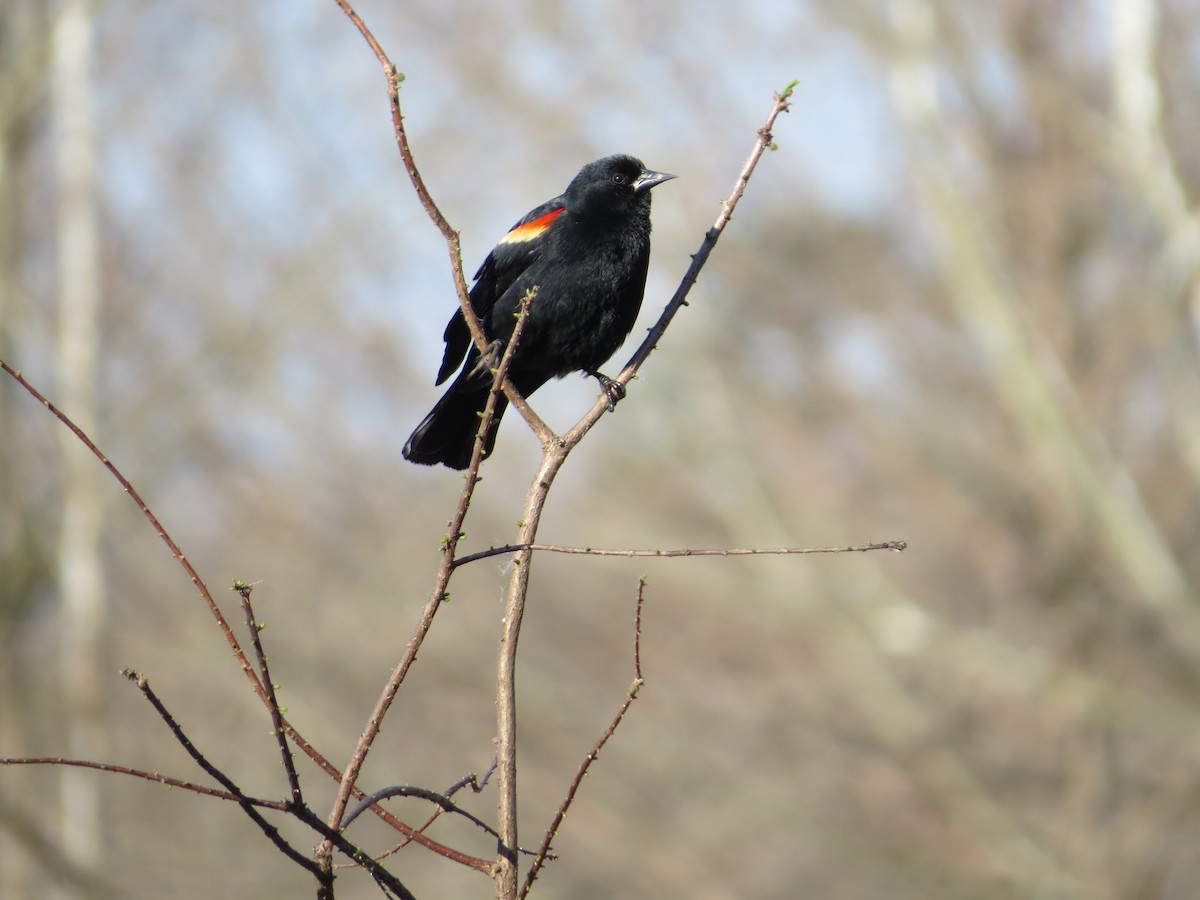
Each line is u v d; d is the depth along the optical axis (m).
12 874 12.48
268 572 18.78
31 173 15.59
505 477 22.16
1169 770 16.92
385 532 19.56
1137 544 16.73
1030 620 18.55
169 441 16.36
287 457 19.44
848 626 19.06
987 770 18.20
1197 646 16.56
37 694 14.31
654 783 18.25
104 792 14.27
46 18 15.18
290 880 15.71
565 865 17.50
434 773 18.16
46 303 15.85
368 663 18.53
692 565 20.61
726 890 17.23
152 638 16.56
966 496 19.80
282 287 16.81
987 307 17.48
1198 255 15.58
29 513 14.08
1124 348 18.27
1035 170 18.56
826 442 21.38
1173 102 16.59
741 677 20.17
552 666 21.34
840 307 21.39
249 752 16.52
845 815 18.39
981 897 16.88
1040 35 18.02
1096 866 16.84
